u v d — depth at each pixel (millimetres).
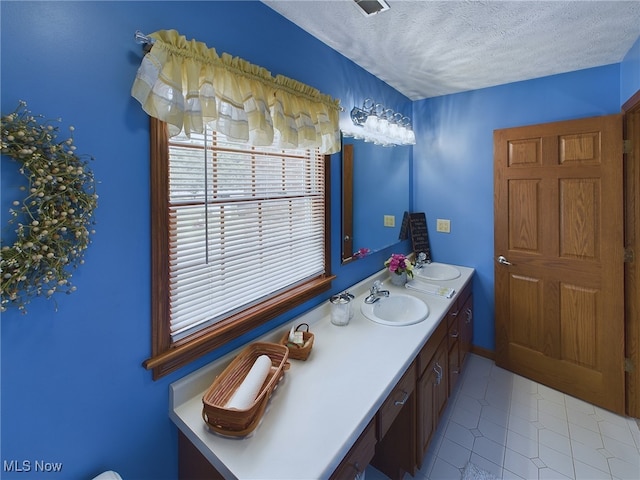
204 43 1011
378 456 1550
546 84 2172
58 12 764
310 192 1629
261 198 1353
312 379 1135
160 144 962
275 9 1336
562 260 2123
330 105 1557
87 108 816
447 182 2668
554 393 2162
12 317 729
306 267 1621
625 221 1912
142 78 858
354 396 1044
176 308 1055
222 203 1182
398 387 1216
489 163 2455
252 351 1231
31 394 765
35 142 720
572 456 1644
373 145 2162
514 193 2297
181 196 1060
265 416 964
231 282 1233
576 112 2082
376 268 2283
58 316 797
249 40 1229
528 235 2258
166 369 1018
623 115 1868
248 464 809
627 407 1946
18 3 709
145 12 918
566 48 1760
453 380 2039
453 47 1726
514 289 2352
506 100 2330
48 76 752
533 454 1658
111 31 853
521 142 2236
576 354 2104
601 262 1980
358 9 1357
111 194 870
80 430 850
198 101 939
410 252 2789
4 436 733
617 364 1950
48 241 738
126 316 922
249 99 1120
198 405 1042
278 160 1432
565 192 2086
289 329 1433
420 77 2172
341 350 1332
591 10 1402
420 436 1458
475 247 2582
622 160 1882
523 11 1403
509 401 2082
